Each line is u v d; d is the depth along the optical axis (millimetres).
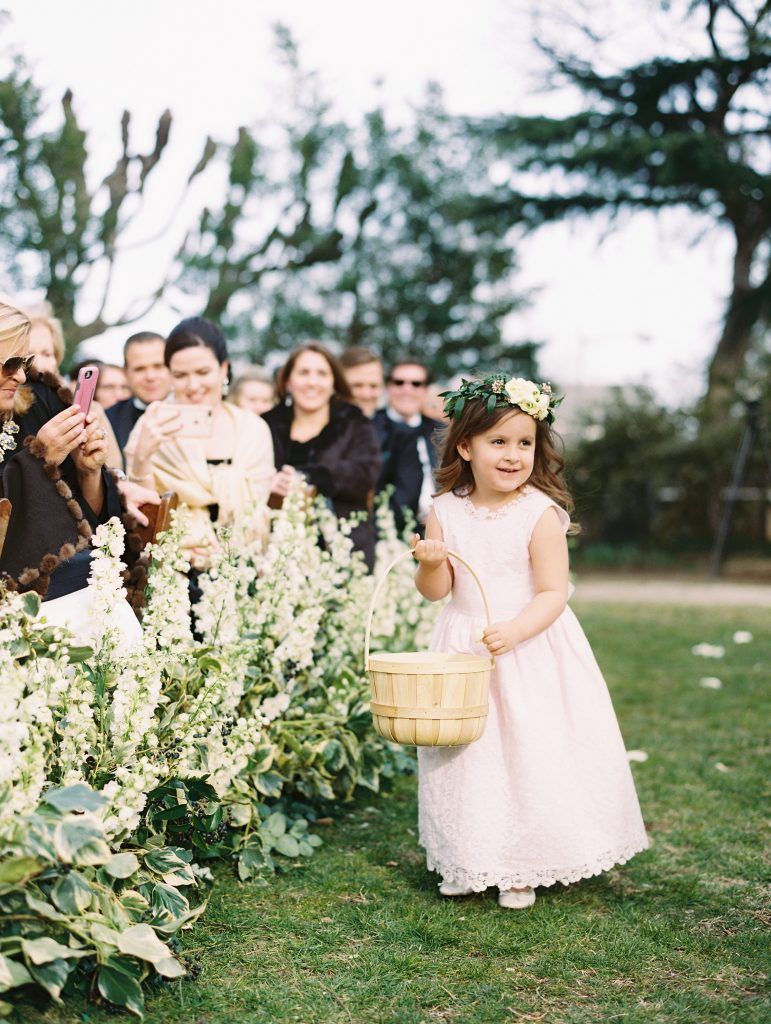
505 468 3281
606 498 20609
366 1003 2500
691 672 7441
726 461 19188
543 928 2967
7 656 2326
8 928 2250
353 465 5172
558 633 3305
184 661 3094
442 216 24609
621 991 2604
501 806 3162
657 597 14055
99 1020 2346
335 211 16484
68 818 2234
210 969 2645
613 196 23156
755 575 17922
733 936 2932
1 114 11641
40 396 3035
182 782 2914
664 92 22438
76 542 2885
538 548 3305
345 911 3055
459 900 3195
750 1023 2420
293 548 3779
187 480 4320
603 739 3223
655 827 3926
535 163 23031
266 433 4695
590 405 21078
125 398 6352
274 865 3412
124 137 12016
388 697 2951
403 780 4570
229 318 20562
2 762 2195
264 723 3389
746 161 21938
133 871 2420
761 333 21875
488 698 3084
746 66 21531
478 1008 2492
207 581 3547
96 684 2707
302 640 3654
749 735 5457
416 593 5043
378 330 24328
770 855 3613
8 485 2811
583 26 22031
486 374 3400
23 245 11852
